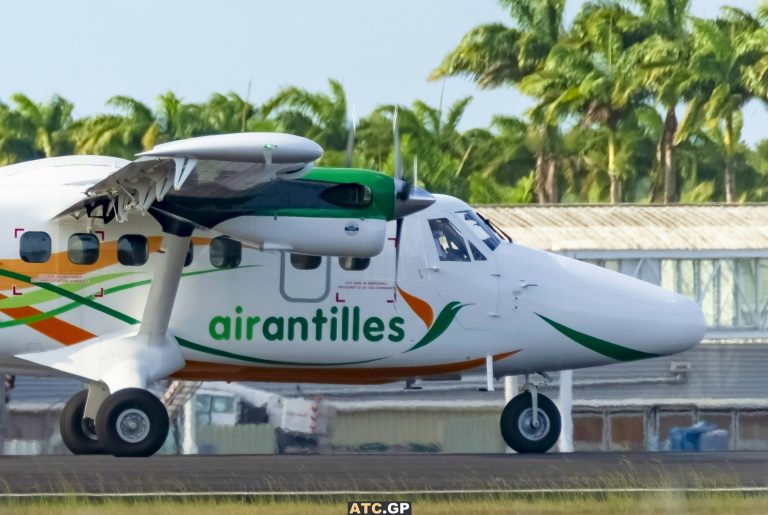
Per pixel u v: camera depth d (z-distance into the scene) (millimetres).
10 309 62719
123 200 60594
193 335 64188
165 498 46500
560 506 46312
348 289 65438
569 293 67938
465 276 66750
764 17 191375
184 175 54719
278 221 60781
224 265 64500
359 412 107062
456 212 67688
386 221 61719
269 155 54844
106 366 62375
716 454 66062
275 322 64812
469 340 66875
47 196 63594
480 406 107812
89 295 63125
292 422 105750
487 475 53312
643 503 47125
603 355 68625
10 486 48750
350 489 49062
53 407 102250
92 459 60562
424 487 49812
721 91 187625
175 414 105500
